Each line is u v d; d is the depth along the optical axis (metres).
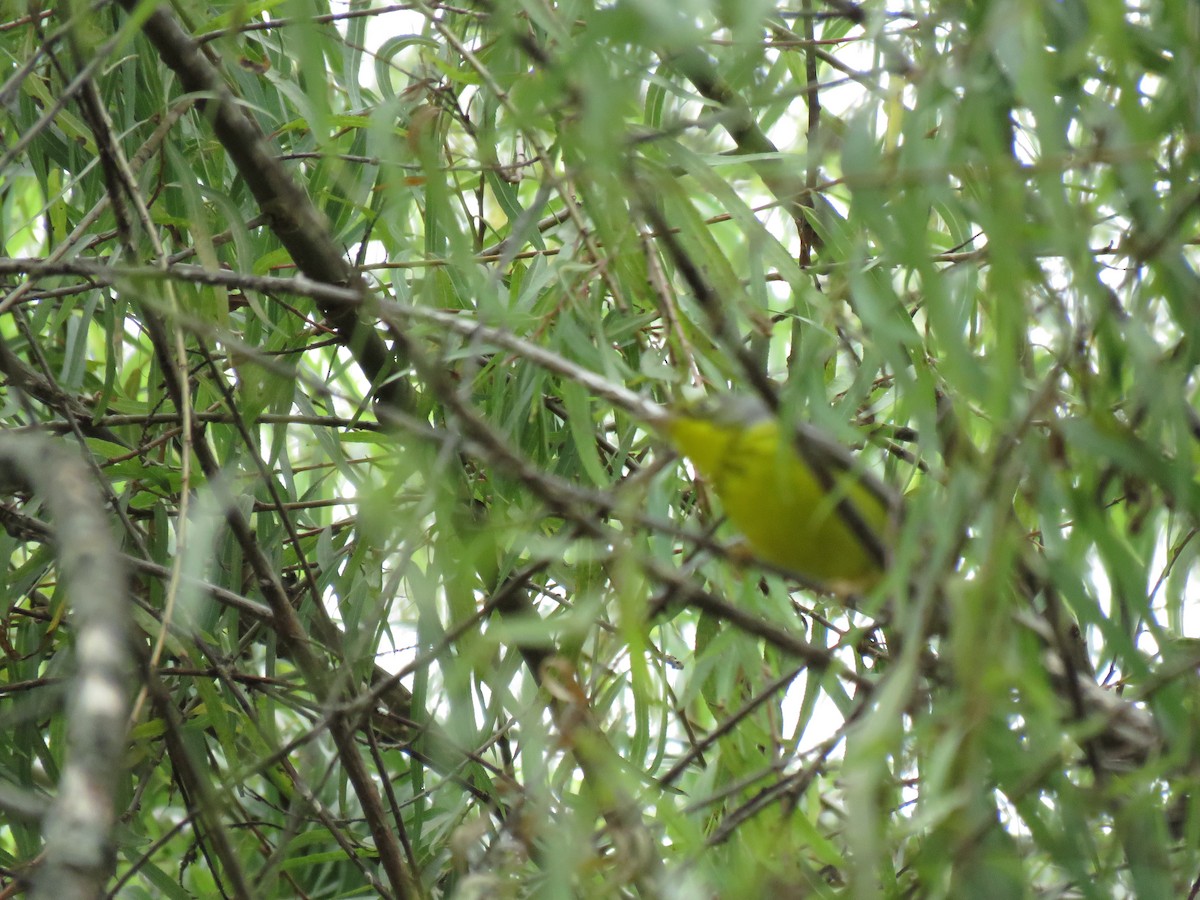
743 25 4.22
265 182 7.28
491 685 6.66
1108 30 4.38
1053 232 4.45
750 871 5.03
